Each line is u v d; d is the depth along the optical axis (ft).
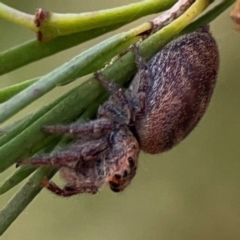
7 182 0.18
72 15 0.18
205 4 0.19
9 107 0.17
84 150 0.20
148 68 0.20
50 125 0.18
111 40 0.18
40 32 0.18
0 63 0.18
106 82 0.18
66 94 0.18
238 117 0.23
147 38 0.19
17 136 0.18
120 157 0.20
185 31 0.19
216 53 0.20
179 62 0.20
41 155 0.18
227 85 0.23
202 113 0.20
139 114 0.20
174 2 0.19
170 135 0.20
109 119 0.20
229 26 0.23
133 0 0.23
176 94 0.20
